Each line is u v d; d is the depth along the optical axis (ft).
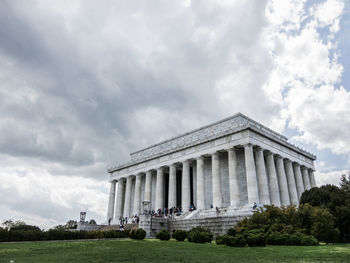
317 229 94.89
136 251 67.26
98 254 61.36
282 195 179.42
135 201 234.38
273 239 87.20
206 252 64.90
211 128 212.64
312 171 227.61
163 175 238.89
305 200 133.69
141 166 240.73
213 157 182.50
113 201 264.11
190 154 199.41
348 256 56.95
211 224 126.31
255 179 157.69
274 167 177.37
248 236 81.82
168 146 244.22
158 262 48.93
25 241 105.29
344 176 167.02
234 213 148.05
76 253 63.67
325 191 128.88
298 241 85.10
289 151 201.16
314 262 48.93
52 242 102.47
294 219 101.45
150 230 139.44
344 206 112.57
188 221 137.80
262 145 174.50
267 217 103.71
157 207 211.41
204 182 197.47
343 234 108.78
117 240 111.45
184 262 48.96
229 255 59.06
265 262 48.96
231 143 174.40
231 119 201.26
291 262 48.91
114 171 272.31
